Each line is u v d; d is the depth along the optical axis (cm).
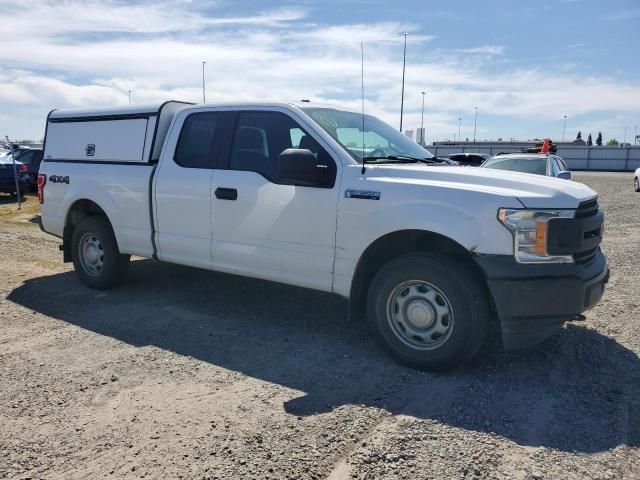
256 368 414
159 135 568
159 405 351
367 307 434
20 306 571
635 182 2491
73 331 495
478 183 404
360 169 433
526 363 422
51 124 671
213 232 512
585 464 286
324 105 513
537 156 1270
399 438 310
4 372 403
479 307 387
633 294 623
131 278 686
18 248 889
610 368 413
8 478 273
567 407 350
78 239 639
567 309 376
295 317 540
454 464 285
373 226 417
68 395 365
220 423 328
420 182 409
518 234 371
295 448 300
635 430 321
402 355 414
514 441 309
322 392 372
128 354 440
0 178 1505
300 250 460
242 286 653
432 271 394
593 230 407
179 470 280
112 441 308
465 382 388
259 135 495
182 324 516
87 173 617
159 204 550
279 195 465
